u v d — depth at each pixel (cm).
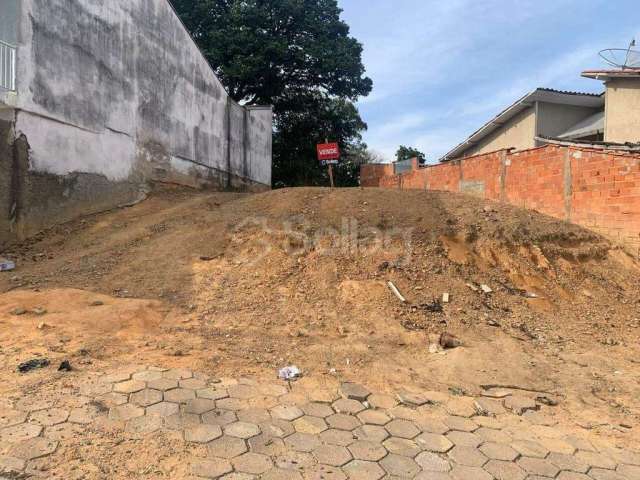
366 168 2553
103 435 298
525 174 1059
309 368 427
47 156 863
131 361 414
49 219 871
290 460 287
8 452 272
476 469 288
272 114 2300
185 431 310
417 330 527
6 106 778
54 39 873
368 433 324
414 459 296
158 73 1250
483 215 828
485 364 450
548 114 1723
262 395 369
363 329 522
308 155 2422
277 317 541
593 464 298
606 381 430
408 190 948
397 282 629
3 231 786
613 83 1353
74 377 374
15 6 795
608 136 1359
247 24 2083
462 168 1359
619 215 818
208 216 871
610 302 668
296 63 2205
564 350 508
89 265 677
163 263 679
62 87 896
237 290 601
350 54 2258
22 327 474
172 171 1318
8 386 352
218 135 1631
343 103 2444
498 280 679
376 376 419
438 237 740
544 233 786
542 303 639
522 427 344
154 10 1230
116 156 1066
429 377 424
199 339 476
